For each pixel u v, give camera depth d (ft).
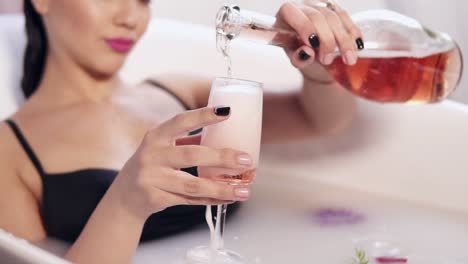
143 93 5.23
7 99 5.30
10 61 5.43
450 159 4.90
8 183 4.31
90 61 4.63
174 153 2.83
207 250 3.88
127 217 3.22
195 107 5.44
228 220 4.56
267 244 4.16
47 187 4.28
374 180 5.19
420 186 5.02
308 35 3.40
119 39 4.56
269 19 3.40
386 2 6.79
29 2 4.75
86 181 4.26
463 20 6.59
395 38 3.65
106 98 4.91
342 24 3.50
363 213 4.75
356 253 3.87
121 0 4.49
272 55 6.03
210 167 2.85
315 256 3.98
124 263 3.32
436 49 3.69
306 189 5.21
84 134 4.56
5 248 2.81
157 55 6.16
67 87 4.82
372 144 5.18
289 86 5.49
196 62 6.16
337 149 5.31
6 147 4.43
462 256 4.03
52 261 2.69
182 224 4.39
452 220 4.69
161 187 2.91
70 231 4.25
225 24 3.16
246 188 2.82
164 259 3.95
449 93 3.90
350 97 5.15
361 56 3.63
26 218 4.28
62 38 4.65
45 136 4.51
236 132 2.86
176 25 6.32
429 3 6.57
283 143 5.44
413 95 3.79
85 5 4.46
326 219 4.62
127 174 3.08
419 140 5.02
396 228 4.48
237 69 6.05
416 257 3.98
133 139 4.73
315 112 5.22
